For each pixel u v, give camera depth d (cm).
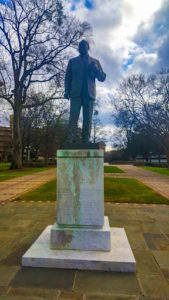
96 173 281
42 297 206
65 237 284
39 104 2238
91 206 283
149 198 748
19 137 2294
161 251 312
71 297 206
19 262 278
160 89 2522
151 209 596
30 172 2056
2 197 775
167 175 1848
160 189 994
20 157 2316
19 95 2188
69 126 346
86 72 349
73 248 282
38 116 3388
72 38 2003
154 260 283
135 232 401
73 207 285
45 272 251
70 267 258
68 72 360
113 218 503
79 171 283
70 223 286
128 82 2686
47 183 1179
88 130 345
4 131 6316
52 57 2041
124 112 2714
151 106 2652
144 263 274
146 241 353
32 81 2188
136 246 331
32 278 239
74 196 285
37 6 1920
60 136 3606
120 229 368
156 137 2808
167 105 2503
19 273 250
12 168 2277
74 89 347
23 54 2091
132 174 1945
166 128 2591
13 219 488
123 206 633
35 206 626
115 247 290
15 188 1006
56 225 295
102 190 281
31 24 2028
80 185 284
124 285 225
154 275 245
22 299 204
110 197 765
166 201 699
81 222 284
